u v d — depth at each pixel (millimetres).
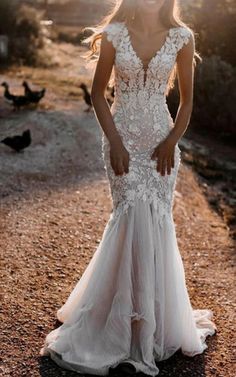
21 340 3936
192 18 16172
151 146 3535
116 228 3572
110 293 3656
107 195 7855
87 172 9070
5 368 3613
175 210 7480
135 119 3492
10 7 26094
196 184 9125
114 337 3592
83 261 5484
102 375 3555
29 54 24750
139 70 3416
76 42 33938
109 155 3576
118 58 3410
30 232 6137
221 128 13352
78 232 6285
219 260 5906
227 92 13398
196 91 13836
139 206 3527
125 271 3537
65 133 11742
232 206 8211
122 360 3572
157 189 3566
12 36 25781
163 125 3545
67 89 17656
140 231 3531
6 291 4656
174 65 3514
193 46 3529
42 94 14461
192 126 13750
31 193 7668
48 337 3867
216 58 14539
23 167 9031
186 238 6531
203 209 7926
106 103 3541
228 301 4832
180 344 3791
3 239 5867
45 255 5535
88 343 3686
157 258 3586
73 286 4879
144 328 3564
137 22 3438
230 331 4262
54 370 3609
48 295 4656
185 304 3771
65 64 25094
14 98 13516
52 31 34125
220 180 9625
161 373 3643
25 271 5105
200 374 3672
